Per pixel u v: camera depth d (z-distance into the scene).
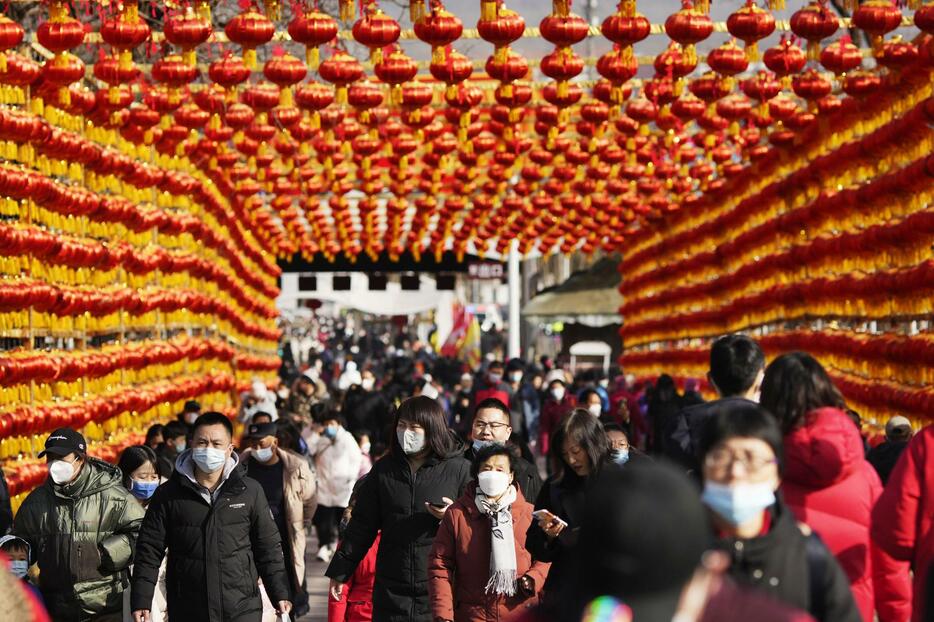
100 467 12.08
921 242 19.36
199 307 30.61
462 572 10.41
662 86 20.36
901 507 8.05
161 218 26.09
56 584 11.80
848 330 22.97
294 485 15.12
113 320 24.31
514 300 54.25
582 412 10.23
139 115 21.94
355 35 16.66
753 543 6.43
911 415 19.08
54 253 19.72
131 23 16.59
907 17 19.47
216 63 18.08
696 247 36.78
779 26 18.67
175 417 28.25
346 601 12.58
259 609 11.87
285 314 119.06
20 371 18.17
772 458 6.36
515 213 39.41
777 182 27.53
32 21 26.95
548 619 4.51
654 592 4.15
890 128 19.84
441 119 26.80
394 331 128.38
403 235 46.78
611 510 4.20
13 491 17.47
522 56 18.45
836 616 6.60
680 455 8.24
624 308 46.97
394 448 11.47
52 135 19.28
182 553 11.64
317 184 32.41
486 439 11.68
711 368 8.76
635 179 30.45
